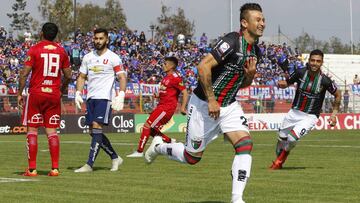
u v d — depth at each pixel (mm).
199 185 12000
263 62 59625
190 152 9172
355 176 13625
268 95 45781
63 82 14258
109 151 15125
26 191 11211
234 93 8875
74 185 12078
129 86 42781
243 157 8742
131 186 11891
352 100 48594
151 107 43344
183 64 57156
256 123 44500
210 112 8523
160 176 13727
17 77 46781
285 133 15523
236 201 8719
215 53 8539
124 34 60406
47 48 13727
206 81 8500
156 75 51969
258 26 8625
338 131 41750
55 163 13977
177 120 43125
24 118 14008
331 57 72250
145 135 19391
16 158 19453
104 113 14750
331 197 10352
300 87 15391
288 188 11508
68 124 40312
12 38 58031
